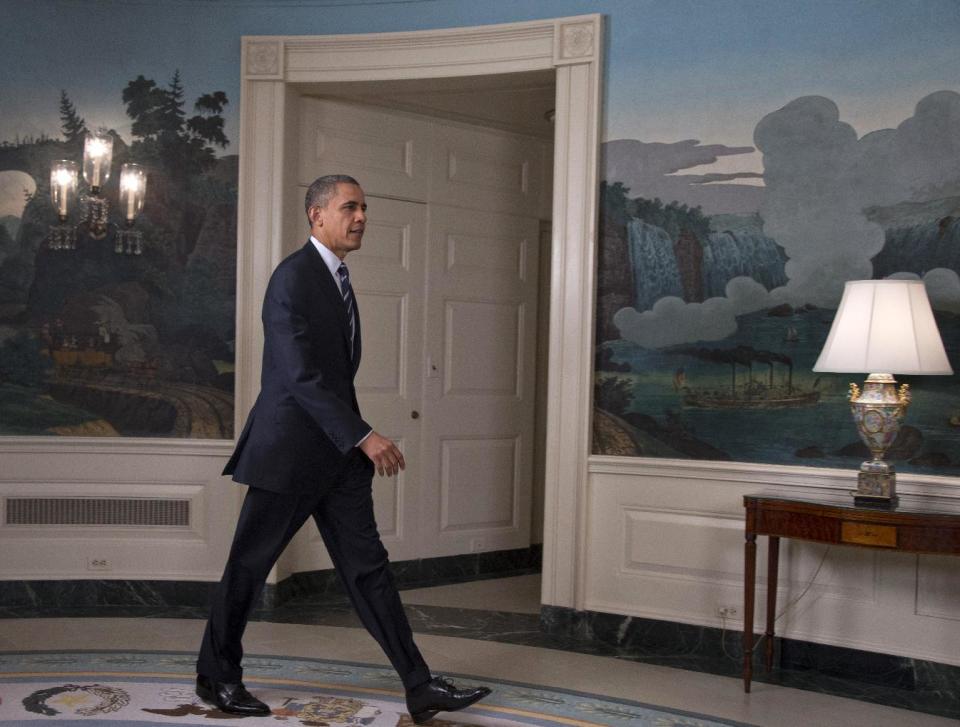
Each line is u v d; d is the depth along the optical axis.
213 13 5.34
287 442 3.43
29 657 4.20
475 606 5.46
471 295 6.29
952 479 4.12
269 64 5.28
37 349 5.25
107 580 5.28
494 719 3.60
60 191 4.95
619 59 4.91
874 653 4.29
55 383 5.26
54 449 5.23
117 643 4.46
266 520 3.50
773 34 4.59
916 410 4.25
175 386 5.32
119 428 5.30
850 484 4.33
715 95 4.71
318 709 3.61
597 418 4.96
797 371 4.53
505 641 4.78
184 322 5.33
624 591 4.86
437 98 5.79
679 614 4.73
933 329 3.89
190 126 5.32
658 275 4.84
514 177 6.48
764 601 4.54
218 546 5.30
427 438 6.11
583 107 4.92
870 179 4.38
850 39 4.43
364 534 3.52
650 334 4.85
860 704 3.97
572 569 4.95
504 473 6.46
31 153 5.25
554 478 5.00
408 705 3.42
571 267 4.96
